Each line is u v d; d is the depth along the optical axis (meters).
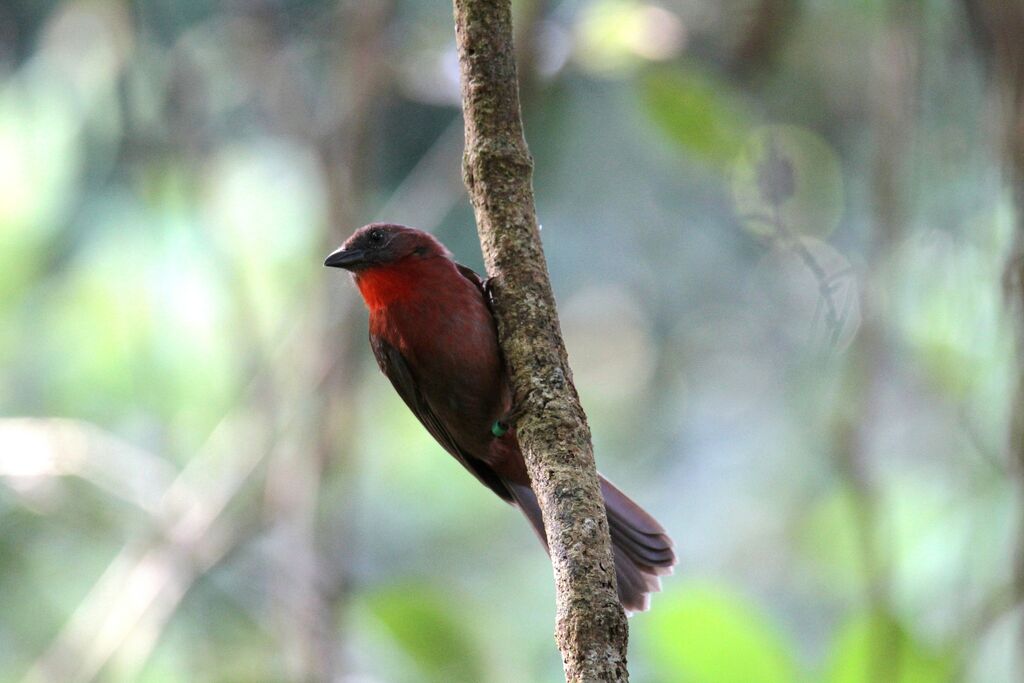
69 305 11.22
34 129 11.03
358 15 9.93
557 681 11.41
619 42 9.76
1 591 11.30
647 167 15.38
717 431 16.11
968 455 8.68
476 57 5.97
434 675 8.44
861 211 11.91
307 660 9.00
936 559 8.98
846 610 11.23
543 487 5.34
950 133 8.40
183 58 10.46
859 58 11.98
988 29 7.49
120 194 11.32
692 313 15.91
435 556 13.16
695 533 15.45
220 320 10.93
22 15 12.37
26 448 10.00
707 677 6.95
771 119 9.92
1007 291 7.27
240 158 11.20
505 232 5.93
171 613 9.34
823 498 13.02
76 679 9.20
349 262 8.02
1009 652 8.16
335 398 9.66
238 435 9.74
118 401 11.19
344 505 9.67
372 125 9.89
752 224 8.77
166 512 9.55
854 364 8.20
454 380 7.89
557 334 5.84
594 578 4.91
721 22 10.83
